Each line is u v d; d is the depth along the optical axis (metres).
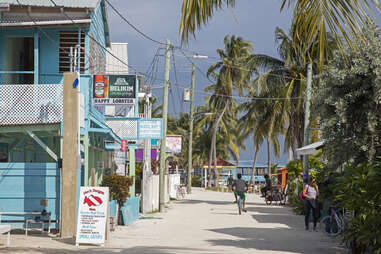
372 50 11.57
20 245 11.73
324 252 11.57
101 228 12.24
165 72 25.00
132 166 24.70
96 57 20.19
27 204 14.42
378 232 8.73
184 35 5.63
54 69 18.12
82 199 12.48
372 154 11.45
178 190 38.34
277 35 31.89
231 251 11.19
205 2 5.68
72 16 17.91
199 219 20.56
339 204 9.94
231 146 72.19
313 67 32.00
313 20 5.15
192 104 47.28
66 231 13.65
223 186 64.25
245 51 52.56
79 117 14.09
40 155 22.62
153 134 23.62
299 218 21.48
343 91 12.34
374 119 11.60
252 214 23.42
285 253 11.18
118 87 17.70
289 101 31.73
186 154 75.69
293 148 36.09
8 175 14.48
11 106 15.49
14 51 19.28
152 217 21.17
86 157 16.66
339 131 12.66
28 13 17.69
